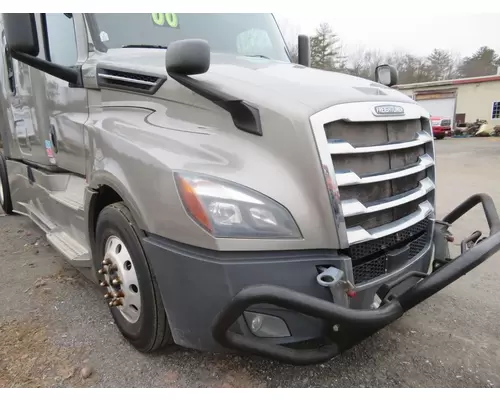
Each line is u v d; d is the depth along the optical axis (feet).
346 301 6.63
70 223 11.29
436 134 77.92
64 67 9.79
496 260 13.64
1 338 9.13
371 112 7.31
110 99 9.28
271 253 6.42
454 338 9.17
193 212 6.40
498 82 84.69
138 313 8.09
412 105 8.59
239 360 8.25
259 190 6.46
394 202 7.64
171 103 7.95
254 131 6.85
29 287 11.71
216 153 6.88
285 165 6.67
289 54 13.16
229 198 6.34
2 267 13.32
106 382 7.67
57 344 8.89
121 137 7.94
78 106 10.57
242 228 6.31
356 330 6.49
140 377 7.80
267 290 6.00
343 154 6.90
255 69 8.82
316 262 6.53
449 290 11.55
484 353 8.63
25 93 14.19
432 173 9.18
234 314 6.19
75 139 10.66
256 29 12.53
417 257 8.31
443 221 10.19
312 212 6.56
